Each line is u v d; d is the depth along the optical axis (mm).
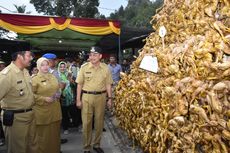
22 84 4406
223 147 2477
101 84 5730
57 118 5297
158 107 3801
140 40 12148
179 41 4176
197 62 2947
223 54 2746
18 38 13727
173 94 3219
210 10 3410
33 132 4629
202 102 2697
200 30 3613
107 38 13797
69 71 8109
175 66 3441
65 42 15891
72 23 10258
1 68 7332
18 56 4379
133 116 5328
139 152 5395
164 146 3525
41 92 5086
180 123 2936
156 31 5305
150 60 4082
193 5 4055
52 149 5273
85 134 5730
